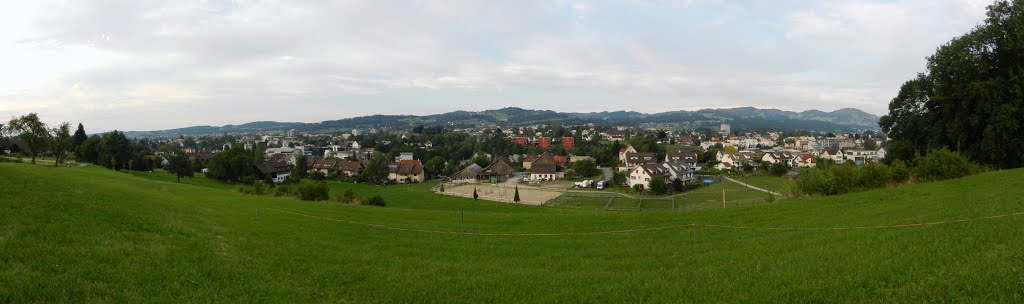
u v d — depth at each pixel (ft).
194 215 82.33
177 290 44.42
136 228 63.16
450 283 51.75
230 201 125.70
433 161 501.56
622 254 65.51
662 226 86.02
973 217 60.80
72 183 90.22
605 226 88.84
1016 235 48.16
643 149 558.56
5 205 61.57
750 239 68.49
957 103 144.66
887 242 54.03
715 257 59.06
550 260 63.31
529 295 47.24
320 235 77.10
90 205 69.56
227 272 50.88
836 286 40.96
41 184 79.41
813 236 64.95
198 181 335.88
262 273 52.54
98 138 385.09
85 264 46.75
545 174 418.10
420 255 66.44
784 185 299.99
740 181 343.46
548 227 90.27
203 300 42.91
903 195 93.86
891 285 39.70
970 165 111.24
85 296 40.01
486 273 56.34
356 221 98.68
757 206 98.63
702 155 563.07
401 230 86.74
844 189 114.73
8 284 39.19
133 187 130.52
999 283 36.32
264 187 193.77
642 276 52.21
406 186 389.39
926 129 157.17
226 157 344.28
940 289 37.17
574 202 270.05
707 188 311.88
